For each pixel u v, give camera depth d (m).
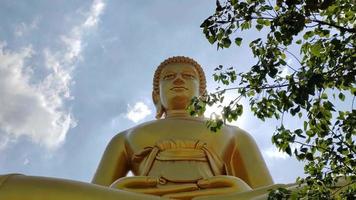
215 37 5.40
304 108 5.08
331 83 5.14
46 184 7.50
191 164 9.84
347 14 5.34
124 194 7.48
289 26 5.11
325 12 5.36
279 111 5.32
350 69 4.99
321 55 5.18
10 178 7.61
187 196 9.00
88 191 7.46
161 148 10.14
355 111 5.14
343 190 5.77
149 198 7.43
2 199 7.37
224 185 9.07
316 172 5.23
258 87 5.35
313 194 5.19
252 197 7.85
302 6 5.12
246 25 5.38
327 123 5.23
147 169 9.89
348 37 5.06
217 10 5.35
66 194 7.39
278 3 5.22
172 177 9.52
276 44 5.32
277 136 5.32
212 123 5.79
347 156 5.19
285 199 5.37
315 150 5.27
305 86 4.95
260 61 5.30
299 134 5.29
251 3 5.30
